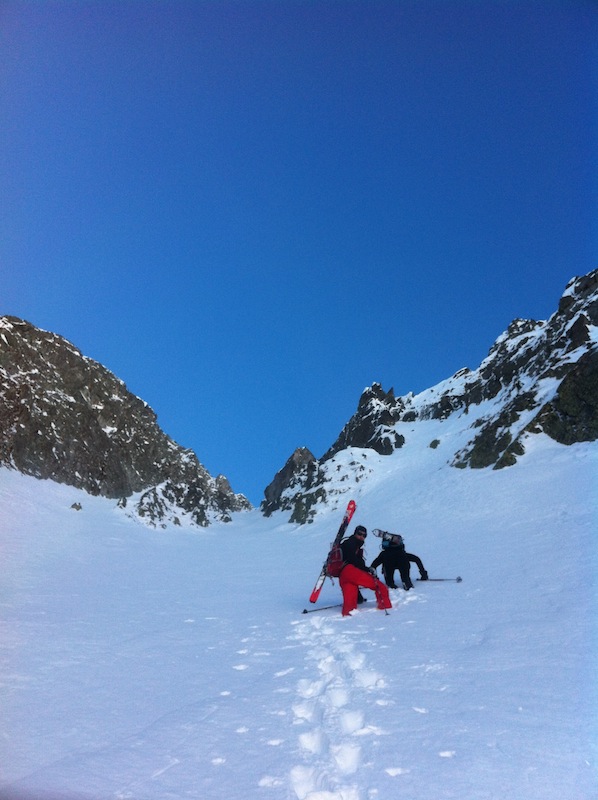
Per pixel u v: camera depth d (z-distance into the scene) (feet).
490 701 13.79
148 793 10.17
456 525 76.13
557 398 101.30
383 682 16.06
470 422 144.25
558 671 15.57
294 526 135.54
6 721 14.37
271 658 20.35
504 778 9.96
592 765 10.21
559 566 34.27
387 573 33.76
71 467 138.41
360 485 139.23
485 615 23.99
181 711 14.89
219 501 203.10
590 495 67.10
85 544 93.30
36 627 27.71
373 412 182.80
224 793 10.12
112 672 19.38
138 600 40.70
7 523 94.48
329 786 10.15
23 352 154.20
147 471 166.50
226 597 41.29
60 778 10.84
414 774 10.35
